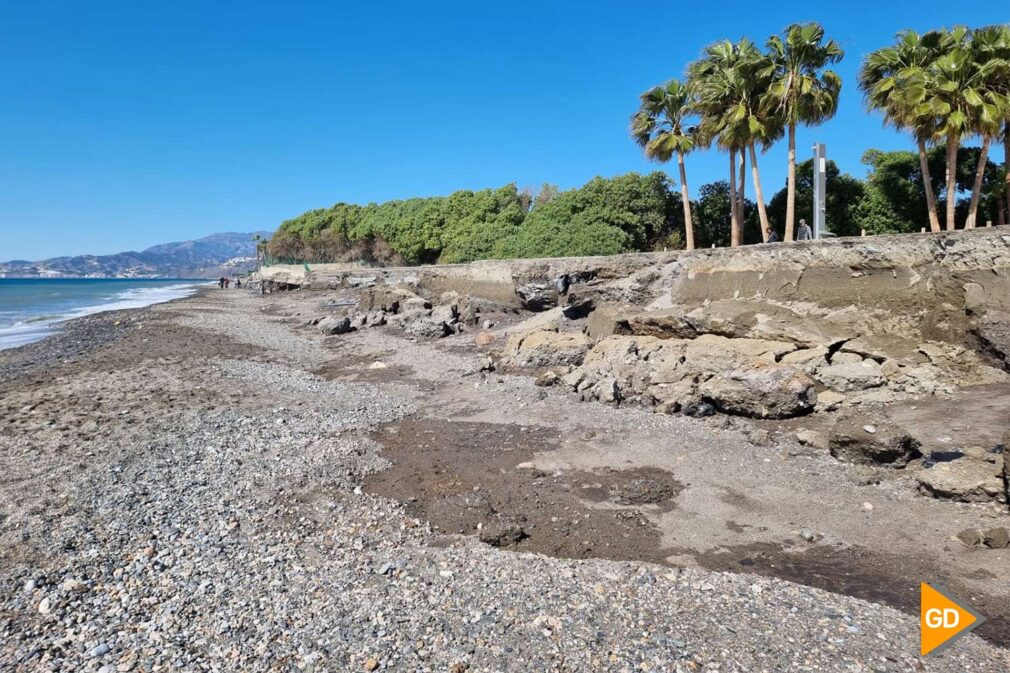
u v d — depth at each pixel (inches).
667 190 1539.1
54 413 663.1
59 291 4473.4
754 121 1043.3
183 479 464.1
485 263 1413.6
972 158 1159.0
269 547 355.3
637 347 764.0
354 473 493.0
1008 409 526.3
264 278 3024.1
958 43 946.1
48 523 380.5
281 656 249.6
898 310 683.4
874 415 565.3
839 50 1004.6
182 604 290.8
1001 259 610.9
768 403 589.6
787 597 298.2
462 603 290.5
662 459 509.7
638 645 255.3
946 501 401.1
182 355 1090.1
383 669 241.0
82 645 258.8
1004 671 241.4
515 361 871.1
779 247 808.3
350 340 1252.5
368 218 3078.2
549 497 444.1
